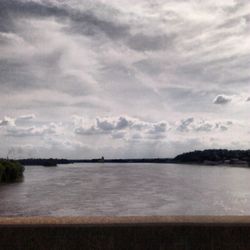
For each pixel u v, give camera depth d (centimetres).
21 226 380
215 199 3884
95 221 390
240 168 15438
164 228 376
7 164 6719
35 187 5344
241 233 371
